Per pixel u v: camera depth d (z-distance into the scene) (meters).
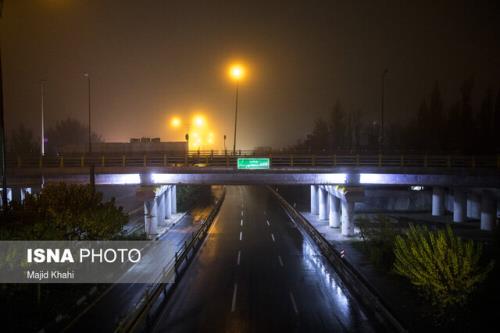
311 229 40.19
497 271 23.02
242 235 41.72
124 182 41.81
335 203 44.75
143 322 19.14
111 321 19.45
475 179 40.66
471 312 18.84
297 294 23.41
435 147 60.91
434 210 52.31
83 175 41.34
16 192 45.03
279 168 40.62
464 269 19.28
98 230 26.59
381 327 18.75
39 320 19.16
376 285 24.14
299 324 19.08
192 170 41.16
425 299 21.22
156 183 41.84
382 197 57.34
